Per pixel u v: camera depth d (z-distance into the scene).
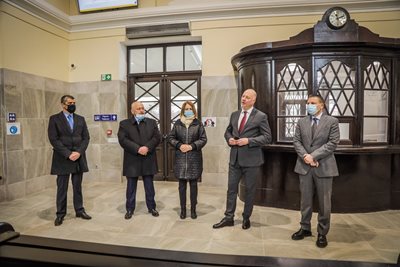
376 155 3.49
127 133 3.28
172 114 5.38
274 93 3.65
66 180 3.15
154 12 4.88
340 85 3.38
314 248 2.52
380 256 2.36
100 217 3.33
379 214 3.43
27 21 4.43
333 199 3.46
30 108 4.46
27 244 0.93
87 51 5.34
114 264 0.82
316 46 3.32
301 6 4.48
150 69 5.43
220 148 4.84
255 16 4.68
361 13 4.43
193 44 5.24
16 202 3.98
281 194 3.68
